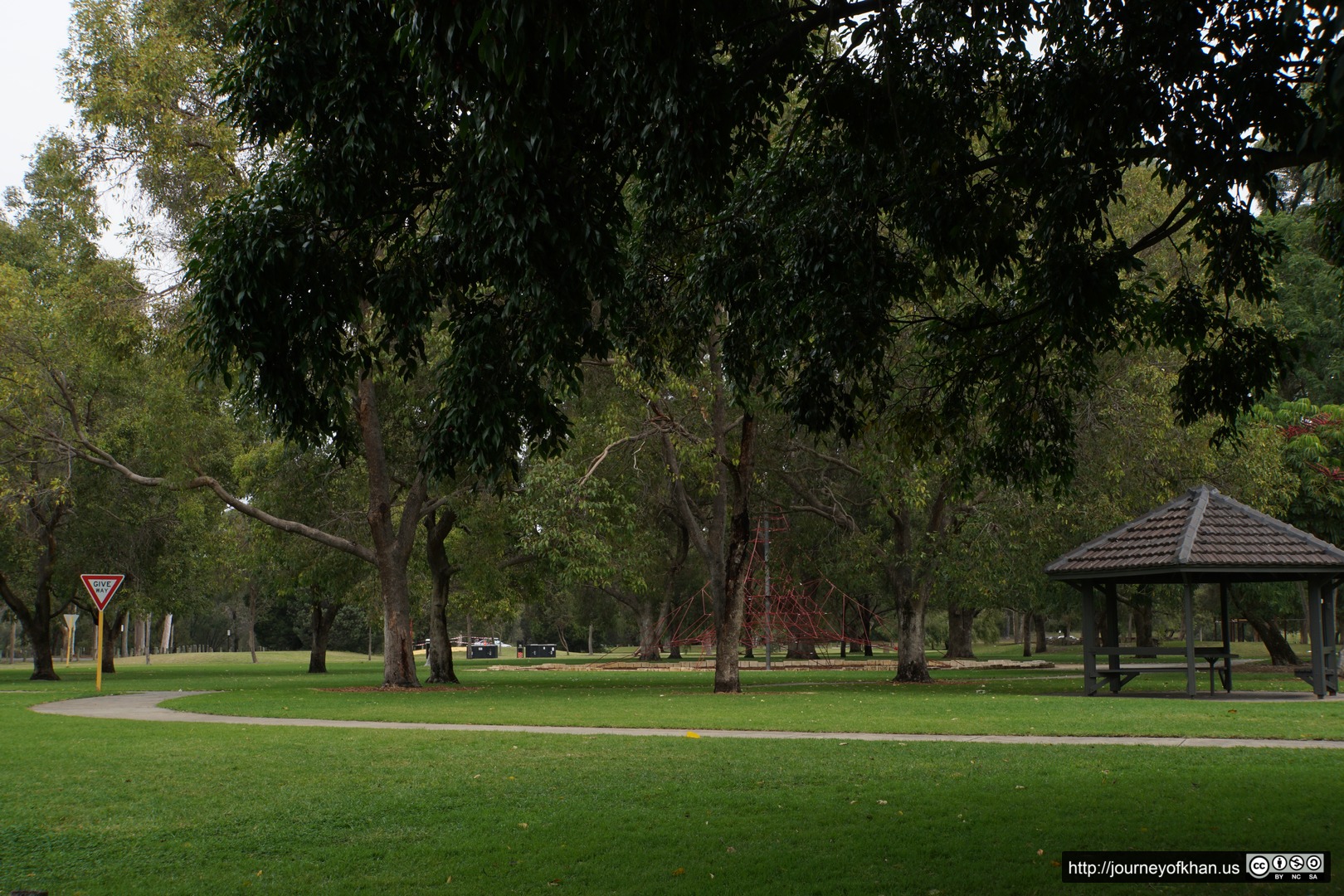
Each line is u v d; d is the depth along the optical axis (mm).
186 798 10625
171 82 26109
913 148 10359
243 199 9164
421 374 30203
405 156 8883
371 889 7289
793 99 16781
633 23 7262
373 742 15344
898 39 10156
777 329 10875
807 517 44531
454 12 7066
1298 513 32031
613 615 76625
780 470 34969
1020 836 8539
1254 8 8797
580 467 29922
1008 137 10664
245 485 36875
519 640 125375
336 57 8836
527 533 28172
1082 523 27625
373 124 8531
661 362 14094
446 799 10453
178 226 27859
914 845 8297
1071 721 17547
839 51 16406
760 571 46375
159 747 14688
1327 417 32906
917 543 33062
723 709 21344
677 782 11344
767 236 11055
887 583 46938
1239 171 9164
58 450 33844
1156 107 9164
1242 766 12156
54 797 10711
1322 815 9242
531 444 9516
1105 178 9828
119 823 9469
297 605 107500
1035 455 12438
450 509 34562
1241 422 25688
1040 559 28906
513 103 7320
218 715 20922
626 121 8203
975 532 29156
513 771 12281
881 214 11398
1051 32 9922
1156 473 27922
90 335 27969
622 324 12375
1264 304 29766
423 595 43500
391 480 35344
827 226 10266
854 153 10594
